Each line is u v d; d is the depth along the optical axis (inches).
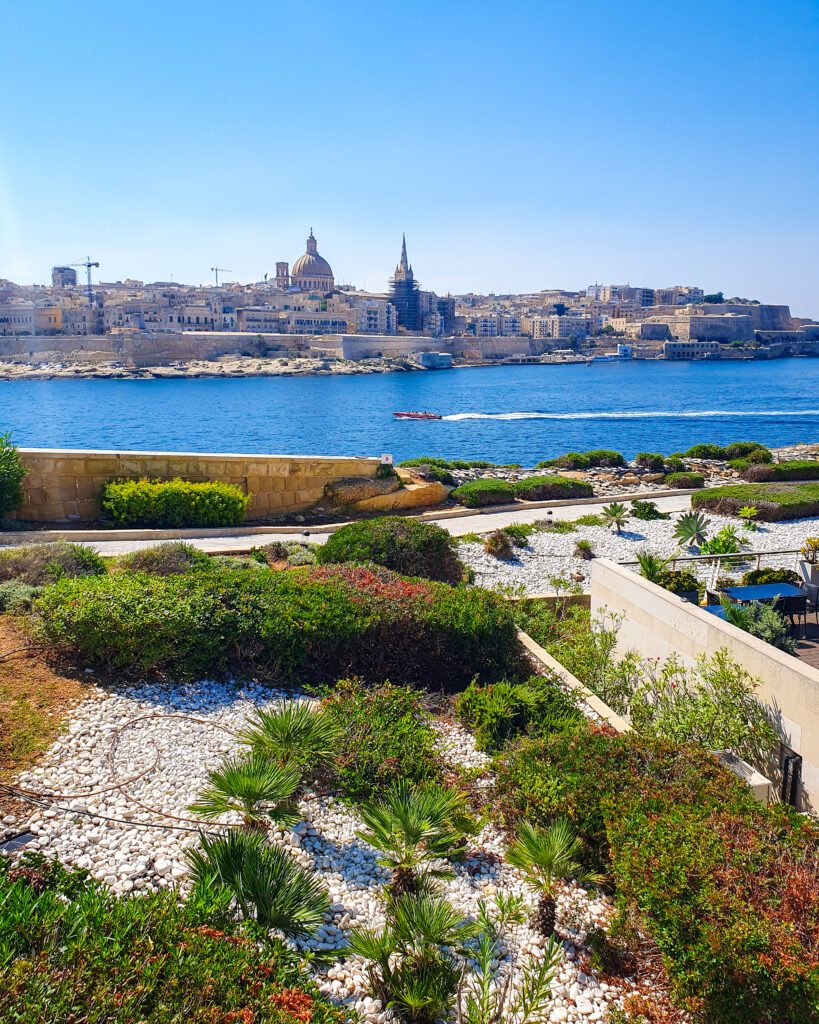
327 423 4008.4
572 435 3385.8
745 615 510.0
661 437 3277.6
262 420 4175.7
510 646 522.3
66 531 816.9
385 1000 237.1
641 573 659.4
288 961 225.9
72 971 184.2
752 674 422.3
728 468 1517.0
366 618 483.5
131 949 196.4
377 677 478.9
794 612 567.5
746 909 234.4
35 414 4515.3
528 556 866.8
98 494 887.1
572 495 1201.4
